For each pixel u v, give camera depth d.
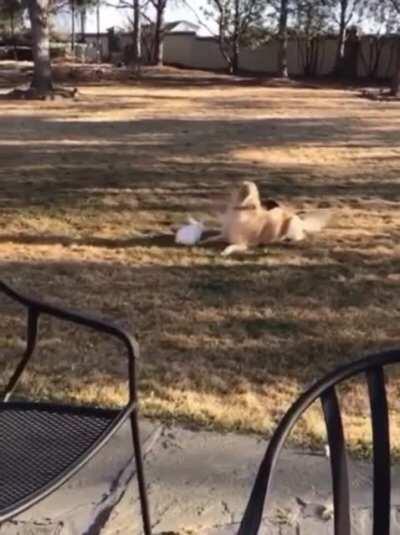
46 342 3.91
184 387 3.45
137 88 24.34
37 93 19.36
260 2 35.69
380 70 36.09
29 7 19.72
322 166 9.69
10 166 9.30
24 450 1.95
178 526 2.44
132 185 8.19
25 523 2.44
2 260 5.45
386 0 34.84
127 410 2.11
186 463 2.80
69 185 8.14
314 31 36.19
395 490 2.61
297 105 19.27
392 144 11.82
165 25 42.28
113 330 2.15
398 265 5.50
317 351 3.90
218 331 4.16
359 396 3.32
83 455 1.91
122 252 5.74
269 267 5.41
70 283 4.93
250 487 2.65
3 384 3.41
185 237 5.89
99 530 2.43
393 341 4.05
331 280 5.12
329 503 2.55
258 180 8.66
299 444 2.90
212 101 19.88
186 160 9.93
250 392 3.41
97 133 12.59
